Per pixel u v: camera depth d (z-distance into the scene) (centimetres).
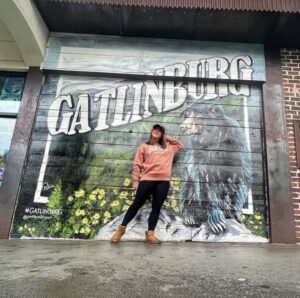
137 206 342
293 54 461
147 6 400
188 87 450
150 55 457
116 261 224
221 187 405
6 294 151
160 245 327
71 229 386
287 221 386
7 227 381
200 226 388
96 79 452
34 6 411
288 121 432
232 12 403
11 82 459
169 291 159
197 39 463
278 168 407
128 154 420
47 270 196
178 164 414
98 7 409
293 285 172
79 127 430
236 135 429
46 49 455
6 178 400
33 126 427
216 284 171
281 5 398
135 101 443
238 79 445
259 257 256
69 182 404
